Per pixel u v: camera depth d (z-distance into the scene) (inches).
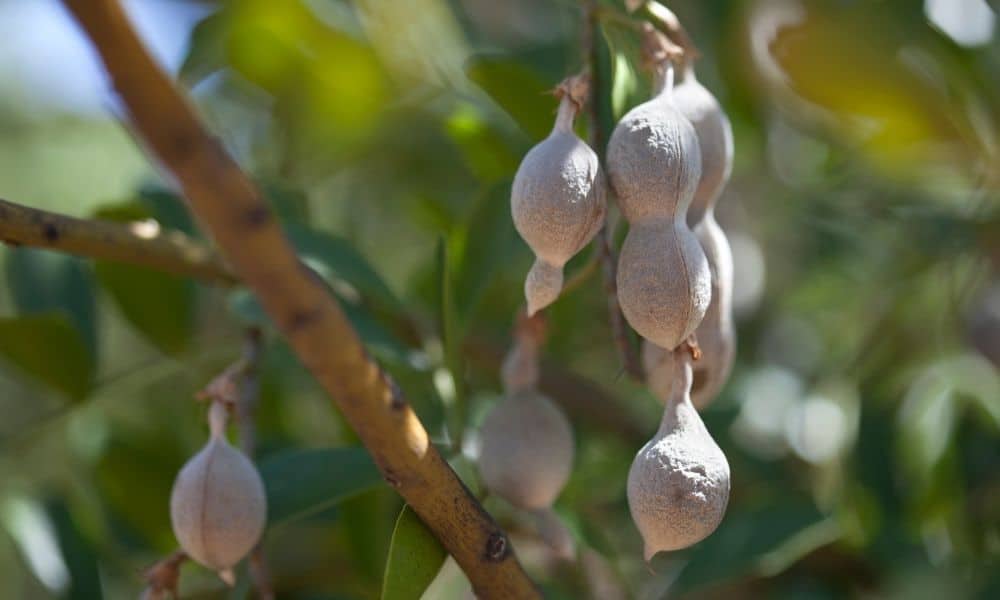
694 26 28.1
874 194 29.6
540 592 18.1
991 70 27.7
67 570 23.7
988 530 25.0
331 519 24.3
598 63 19.0
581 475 26.0
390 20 27.1
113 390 25.2
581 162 17.1
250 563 20.0
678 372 17.3
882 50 26.6
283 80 28.0
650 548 17.1
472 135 24.6
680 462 17.0
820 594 25.4
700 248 17.2
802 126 29.9
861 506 24.3
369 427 16.8
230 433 22.1
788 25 27.1
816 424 27.6
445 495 17.5
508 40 30.3
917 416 24.8
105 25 14.2
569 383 25.7
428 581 17.9
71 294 25.0
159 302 24.8
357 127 28.7
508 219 22.1
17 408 35.3
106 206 23.7
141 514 25.2
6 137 40.2
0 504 24.0
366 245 32.7
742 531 23.7
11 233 20.3
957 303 26.4
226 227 15.2
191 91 27.3
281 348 24.5
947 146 28.0
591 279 25.0
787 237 33.0
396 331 23.4
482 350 25.5
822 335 32.3
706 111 18.1
